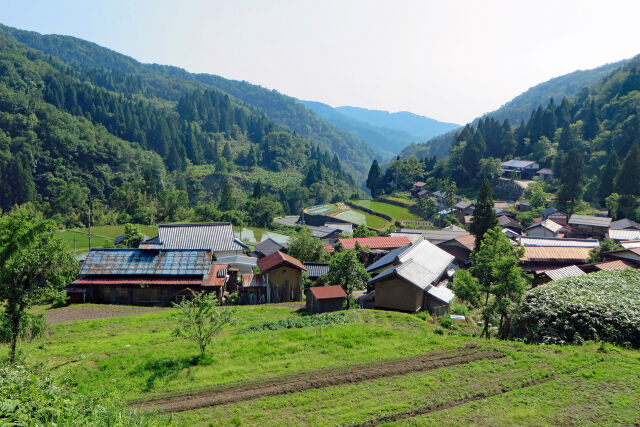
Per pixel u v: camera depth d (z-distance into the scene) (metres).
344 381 19.33
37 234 19.95
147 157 191.38
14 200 124.38
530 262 53.53
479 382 18.39
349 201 144.50
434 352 22.81
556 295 26.16
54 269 21.28
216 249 59.69
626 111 139.62
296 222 127.25
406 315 33.56
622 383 17.14
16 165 125.62
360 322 31.23
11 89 191.00
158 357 23.38
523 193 121.56
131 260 45.75
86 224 110.38
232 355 23.45
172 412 16.89
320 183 195.12
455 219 106.50
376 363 21.50
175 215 123.12
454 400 16.81
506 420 14.89
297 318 32.38
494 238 35.25
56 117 169.62
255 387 19.09
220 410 16.95
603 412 15.06
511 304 26.56
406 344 24.52
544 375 18.45
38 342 27.00
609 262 45.50
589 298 25.17
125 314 37.91
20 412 11.03
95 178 156.88
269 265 46.66
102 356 24.00
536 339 24.19
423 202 122.06
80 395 14.34
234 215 116.56
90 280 43.34
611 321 22.83
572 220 82.88
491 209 62.91
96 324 32.94
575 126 145.50
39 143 155.38
